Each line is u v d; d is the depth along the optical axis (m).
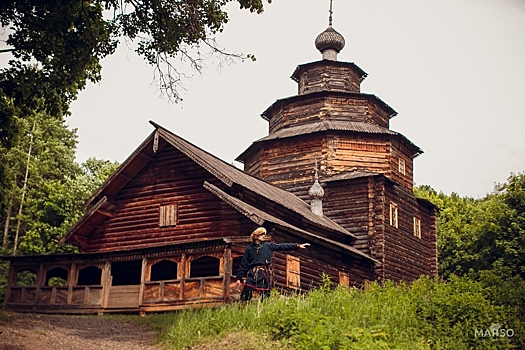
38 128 48.72
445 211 57.03
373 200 30.09
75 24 19.39
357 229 29.95
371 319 14.20
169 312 19.55
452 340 14.17
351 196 30.58
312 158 31.89
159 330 15.68
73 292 21.64
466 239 46.09
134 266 25.61
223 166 25.17
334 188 31.06
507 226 41.75
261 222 20.39
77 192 42.09
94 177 46.00
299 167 32.09
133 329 16.06
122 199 26.14
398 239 31.05
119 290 21.03
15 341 12.68
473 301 15.41
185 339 13.46
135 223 25.53
